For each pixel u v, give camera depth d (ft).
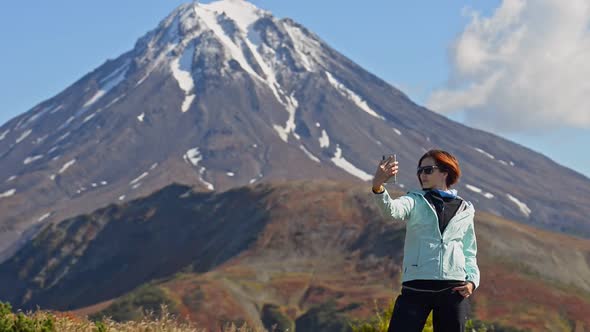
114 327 38.47
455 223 23.22
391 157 22.79
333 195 645.10
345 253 551.18
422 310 23.18
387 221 577.84
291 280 497.05
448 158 24.21
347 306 437.17
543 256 497.87
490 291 439.63
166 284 462.60
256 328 41.81
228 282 472.44
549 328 391.86
